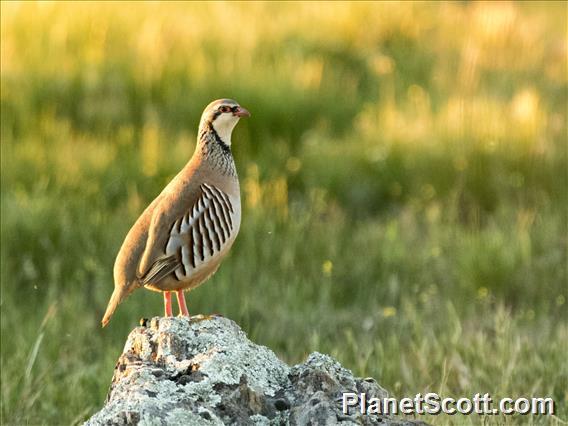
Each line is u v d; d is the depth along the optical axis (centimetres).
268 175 1775
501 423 924
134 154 1775
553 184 1717
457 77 2283
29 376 1069
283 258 1480
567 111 2100
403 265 1485
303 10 2658
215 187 926
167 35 2295
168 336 724
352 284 1455
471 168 1739
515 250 1449
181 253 905
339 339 1270
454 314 1245
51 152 1755
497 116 1895
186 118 1984
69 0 2430
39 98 2002
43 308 1321
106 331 1320
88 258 1431
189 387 673
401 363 1095
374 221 1688
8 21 2264
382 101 2136
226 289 1375
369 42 2527
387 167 1789
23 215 1491
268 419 677
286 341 1270
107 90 2041
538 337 1227
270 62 2309
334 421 654
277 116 1962
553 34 2855
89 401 1070
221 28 2428
